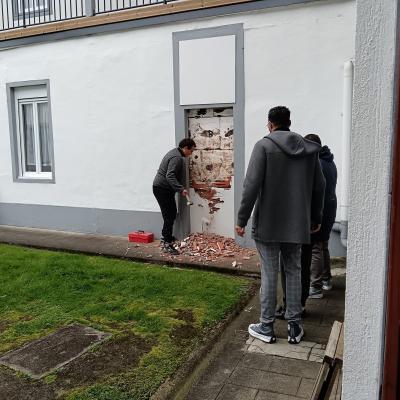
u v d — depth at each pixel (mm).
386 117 1168
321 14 5535
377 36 1170
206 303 4277
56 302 4383
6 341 3592
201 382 2994
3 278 5121
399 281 1147
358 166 1229
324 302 4277
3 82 8195
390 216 1170
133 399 2764
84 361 3242
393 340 1174
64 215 7859
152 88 6770
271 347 3424
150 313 4062
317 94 5680
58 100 7641
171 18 6414
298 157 3199
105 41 7043
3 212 8539
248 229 6168
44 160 8258
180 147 5988
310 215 3439
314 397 2281
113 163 7254
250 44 5969
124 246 6605
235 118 6184
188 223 6746
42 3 8414
